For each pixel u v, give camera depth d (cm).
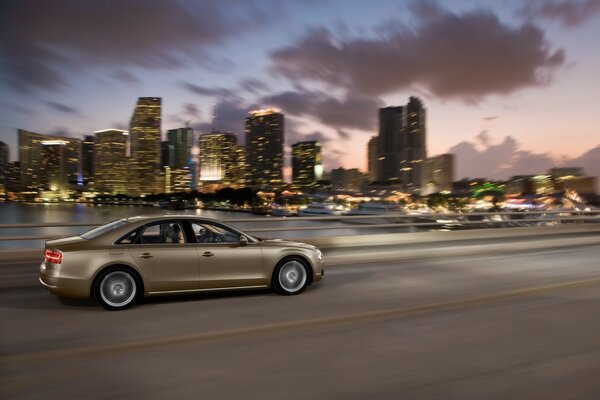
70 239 766
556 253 1532
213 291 785
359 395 417
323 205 9094
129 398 408
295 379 451
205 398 409
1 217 15688
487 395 418
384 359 507
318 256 857
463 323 652
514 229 2367
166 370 472
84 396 411
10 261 1266
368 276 1052
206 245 781
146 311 716
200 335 593
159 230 775
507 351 534
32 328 621
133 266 729
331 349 539
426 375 463
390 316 690
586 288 907
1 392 418
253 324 645
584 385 440
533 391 427
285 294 834
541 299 807
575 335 596
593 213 2725
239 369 476
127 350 532
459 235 2158
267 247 822
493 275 1069
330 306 754
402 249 1641
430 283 963
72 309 727
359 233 2039
